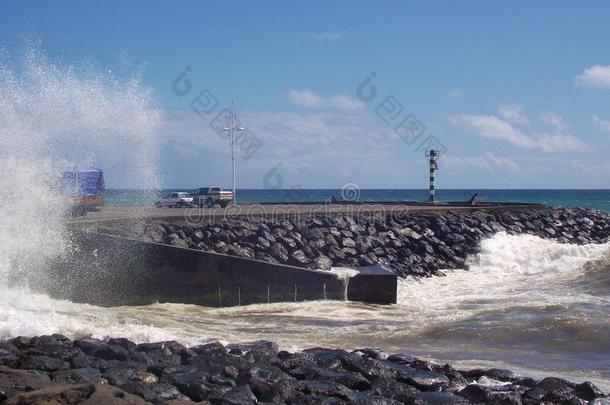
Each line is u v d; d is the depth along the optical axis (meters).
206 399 8.87
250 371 9.74
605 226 39.06
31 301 16.70
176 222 24.83
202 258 18.81
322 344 13.70
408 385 9.78
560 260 27.94
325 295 18.58
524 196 139.50
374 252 25.67
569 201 105.50
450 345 13.99
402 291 22.30
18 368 9.90
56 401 7.57
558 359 12.88
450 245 28.69
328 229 26.16
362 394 9.27
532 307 17.25
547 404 9.22
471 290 22.55
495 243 28.83
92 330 12.91
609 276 24.00
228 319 16.17
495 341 14.27
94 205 23.28
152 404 8.03
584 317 15.76
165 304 18.42
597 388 9.66
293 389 9.14
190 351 11.11
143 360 10.51
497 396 9.22
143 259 19.11
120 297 18.98
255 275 18.50
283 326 15.47
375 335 14.70
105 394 7.70
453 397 9.13
